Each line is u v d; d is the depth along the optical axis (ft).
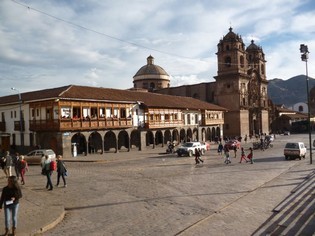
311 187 58.08
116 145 138.82
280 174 75.61
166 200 50.49
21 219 39.22
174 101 186.70
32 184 65.41
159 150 150.10
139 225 38.04
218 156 124.26
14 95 156.87
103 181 68.08
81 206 47.16
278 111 337.72
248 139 238.48
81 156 121.49
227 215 41.81
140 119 153.48
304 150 112.37
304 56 99.45
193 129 195.83
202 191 57.00
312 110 397.19
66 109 117.91
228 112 247.91
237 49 244.01
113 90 157.28
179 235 34.14
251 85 266.77
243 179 69.36
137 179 70.49
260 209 44.42
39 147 123.34
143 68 280.31
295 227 36.52
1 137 140.87
